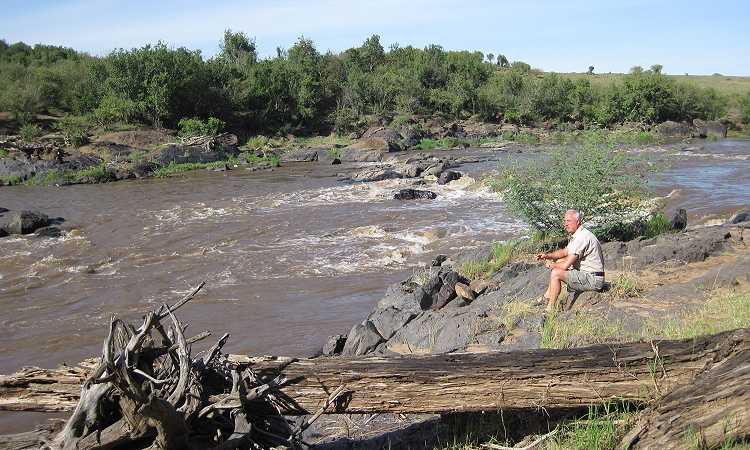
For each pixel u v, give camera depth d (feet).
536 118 219.20
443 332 25.66
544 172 41.14
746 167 98.68
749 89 275.18
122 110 168.86
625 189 39.75
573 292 25.88
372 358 16.21
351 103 214.48
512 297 28.32
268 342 33.37
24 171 117.60
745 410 12.99
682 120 214.90
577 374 15.37
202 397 14.71
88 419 13.60
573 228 25.20
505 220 64.64
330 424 19.33
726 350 14.92
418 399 15.64
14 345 36.01
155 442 13.56
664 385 15.19
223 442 14.05
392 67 261.85
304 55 251.60
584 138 43.55
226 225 68.95
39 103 170.81
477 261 40.06
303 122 204.74
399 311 29.99
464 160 124.06
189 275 49.52
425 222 65.41
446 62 254.47
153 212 79.00
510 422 16.75
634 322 22.18
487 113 221.46
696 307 23.32
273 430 15.51
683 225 46.75
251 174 120.16
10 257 57.31
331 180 106.42
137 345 13.52
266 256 54.44
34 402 15.46
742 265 27.91
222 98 189.78
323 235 61.87
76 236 66.13
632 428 14.44
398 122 201.87
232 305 41.22
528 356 15.78
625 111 212.23
